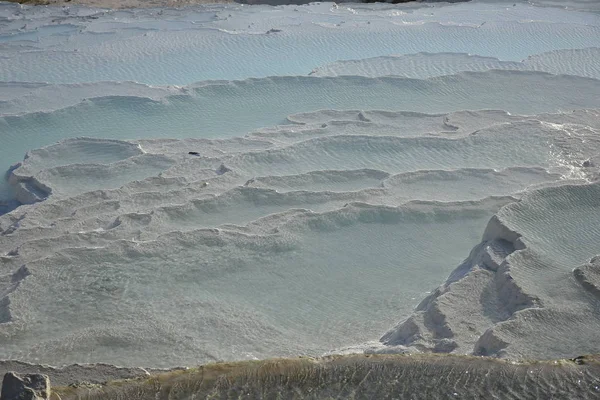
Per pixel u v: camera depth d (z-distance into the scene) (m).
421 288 8.41
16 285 8.07
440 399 5.08
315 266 8.79
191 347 7.17
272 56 16.53
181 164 11.16
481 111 13.34
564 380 5.19
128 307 7.82
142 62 16.05
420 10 20.58
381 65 15.91
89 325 7.54
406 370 5.27
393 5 21.34
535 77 15.23
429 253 9.13
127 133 12.74
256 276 8.55
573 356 5.77
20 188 10.86
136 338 7.26
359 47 17.20
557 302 6.66
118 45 17.05
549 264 7.43
